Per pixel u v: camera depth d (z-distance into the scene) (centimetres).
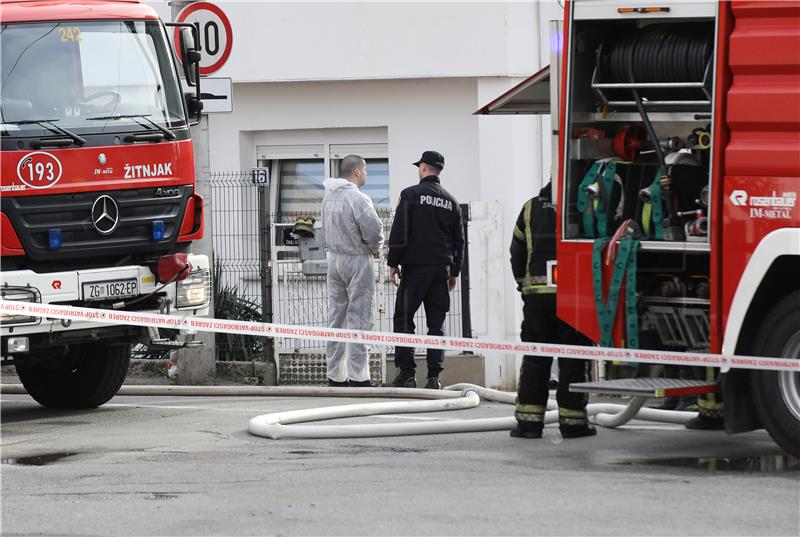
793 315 1648
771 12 1642
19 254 2127
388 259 2658
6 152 2117
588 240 1838
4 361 2166
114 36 2256
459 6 3281
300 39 3400
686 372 1797
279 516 1426
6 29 2162
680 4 1728
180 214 2305
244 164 3538
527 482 1594
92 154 2191
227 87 2708
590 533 1330
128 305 2244
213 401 2558
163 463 1780
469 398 2375
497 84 3281
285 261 2939
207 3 2706
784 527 1341
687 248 1747
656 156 1883
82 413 2370
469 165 3347
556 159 1881
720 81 1677
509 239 3256
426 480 1619
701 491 1518
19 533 1377
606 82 1869
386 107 3409
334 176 3506
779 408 1670
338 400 2559
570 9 1827
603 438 1958
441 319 2662
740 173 1662
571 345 1862
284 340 2928
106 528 1390
